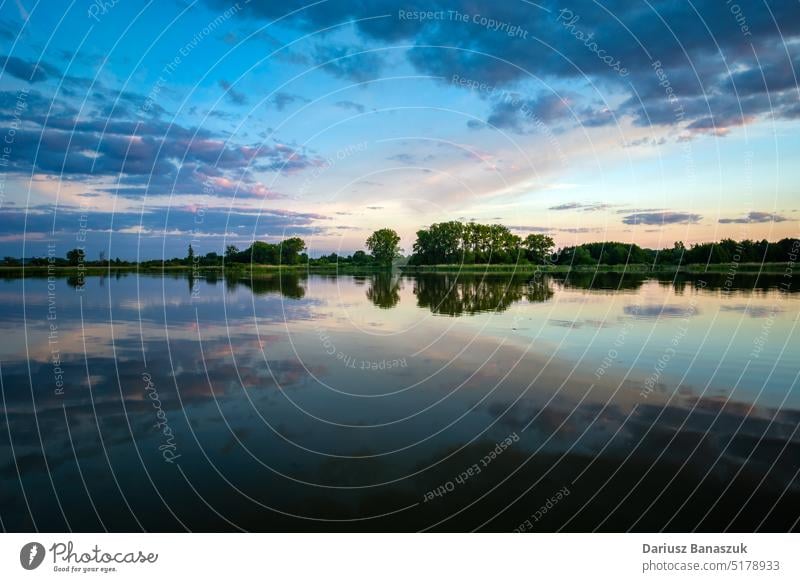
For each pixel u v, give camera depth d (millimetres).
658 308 19328
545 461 8078
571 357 13227
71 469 7840
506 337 15453
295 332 16750
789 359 12594
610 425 9250
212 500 7117
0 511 6859
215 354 14008
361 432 9141
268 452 8422
